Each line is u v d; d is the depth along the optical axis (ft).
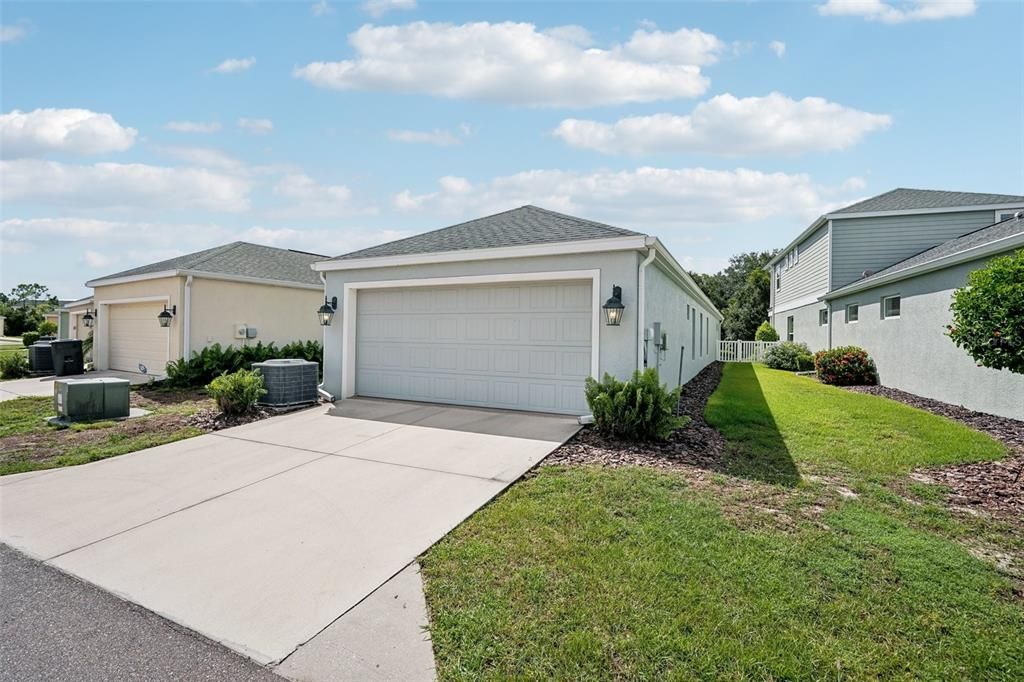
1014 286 17.88
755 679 7.32
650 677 7.32
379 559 11.06
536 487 15.15
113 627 8.82
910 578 10.18
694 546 11.28
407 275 29.43
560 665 7.56
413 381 30.27
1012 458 19.45
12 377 47.57
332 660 7.90
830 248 52.80
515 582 9.84
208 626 8.81
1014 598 9.61
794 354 59.06
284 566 10.85
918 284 36.19
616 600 9.18
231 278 43.75
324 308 31.91
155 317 44.68
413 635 8.49
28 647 8.27
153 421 26.03
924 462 18.76
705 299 51.75
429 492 15.08
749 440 21.80
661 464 17.57
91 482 16.53
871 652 7.93
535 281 26.00
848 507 14.06
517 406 26.99
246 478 16.79
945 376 32.94
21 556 11.48
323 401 30.30
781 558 10.82
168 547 11.83
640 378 20.63
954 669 7.61
